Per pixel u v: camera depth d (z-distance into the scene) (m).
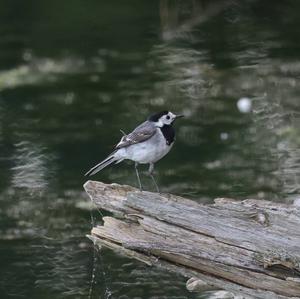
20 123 17.67
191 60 21.31
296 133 16.58
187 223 9.18
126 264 12.20
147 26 24.09
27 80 20.33
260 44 22.12
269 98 18.48
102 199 9.57
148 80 20.06
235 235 9.01
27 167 15.53
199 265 9.12
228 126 17.14
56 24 24.62
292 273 8.79
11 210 13.91
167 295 11.25
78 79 20.33
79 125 17.44
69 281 11.71
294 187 14.23
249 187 14.32
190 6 24.31
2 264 12.18
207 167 15.31
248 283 8.95
